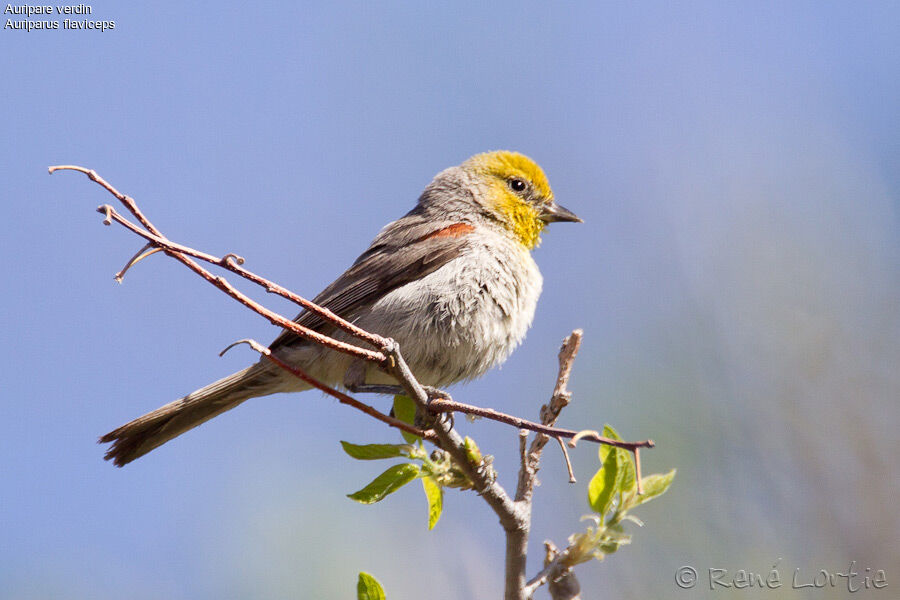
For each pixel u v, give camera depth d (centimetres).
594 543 734
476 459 746
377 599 670
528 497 782
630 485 737
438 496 790
